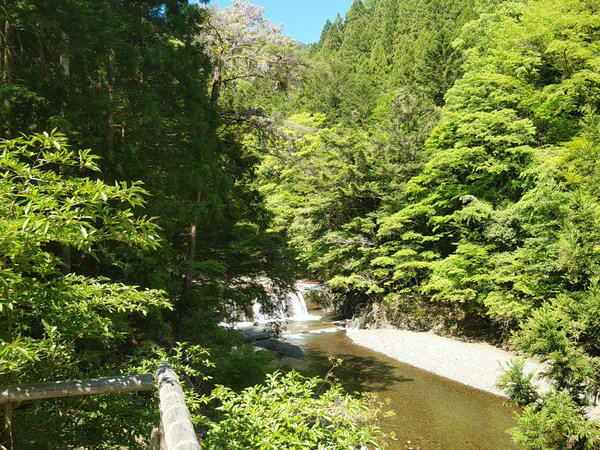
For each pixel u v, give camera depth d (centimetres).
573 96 1833
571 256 902
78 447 416
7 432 346
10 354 307
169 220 1271
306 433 388
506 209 1928
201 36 1633
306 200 2989
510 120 2019
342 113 4725
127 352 1073
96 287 371
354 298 2984
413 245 2462
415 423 1288
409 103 3044
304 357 2025
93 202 308
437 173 2320
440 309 2441
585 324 828
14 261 313
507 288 1922
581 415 822
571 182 1480
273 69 1738
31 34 1052
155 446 242
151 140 1320
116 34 1184
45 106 967
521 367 873
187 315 1398
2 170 351
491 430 1238
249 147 1959
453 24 5009
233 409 391
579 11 1842
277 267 1784
